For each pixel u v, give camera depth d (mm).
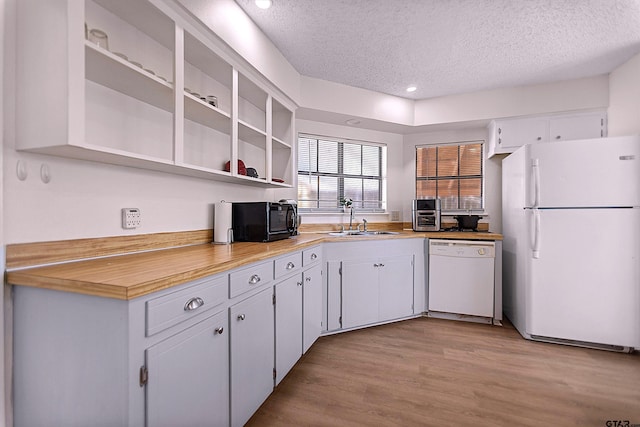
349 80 3031
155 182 1705
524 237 2582
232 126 1947
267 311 1662
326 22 2100
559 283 2441
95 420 945
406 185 3908
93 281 934
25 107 1093
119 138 1495
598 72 2842
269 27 2160
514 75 2906
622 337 2297
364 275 2783
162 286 984
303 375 2004
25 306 1053
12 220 1093
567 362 2172
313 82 2959
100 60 1195
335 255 2646
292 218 2598
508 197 3016
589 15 2006
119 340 905
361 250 2770
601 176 2326
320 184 3510
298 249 2002
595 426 1512
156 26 1551
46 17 1075
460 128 3660
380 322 2889
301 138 3395
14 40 1107
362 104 3225
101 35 1273
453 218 3754
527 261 2541
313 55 2543
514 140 3236
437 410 1642
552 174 2447
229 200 2369
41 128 1076
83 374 961
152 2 1374
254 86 2279
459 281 3012
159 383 989
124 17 1479
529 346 2443
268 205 2186
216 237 2078
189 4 1523
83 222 1333
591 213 2350
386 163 3850
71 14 1051
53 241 1219
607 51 2473
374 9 1961
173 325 1048
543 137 3135
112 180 1462
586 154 2361
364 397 1761
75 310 971
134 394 909
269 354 1682
